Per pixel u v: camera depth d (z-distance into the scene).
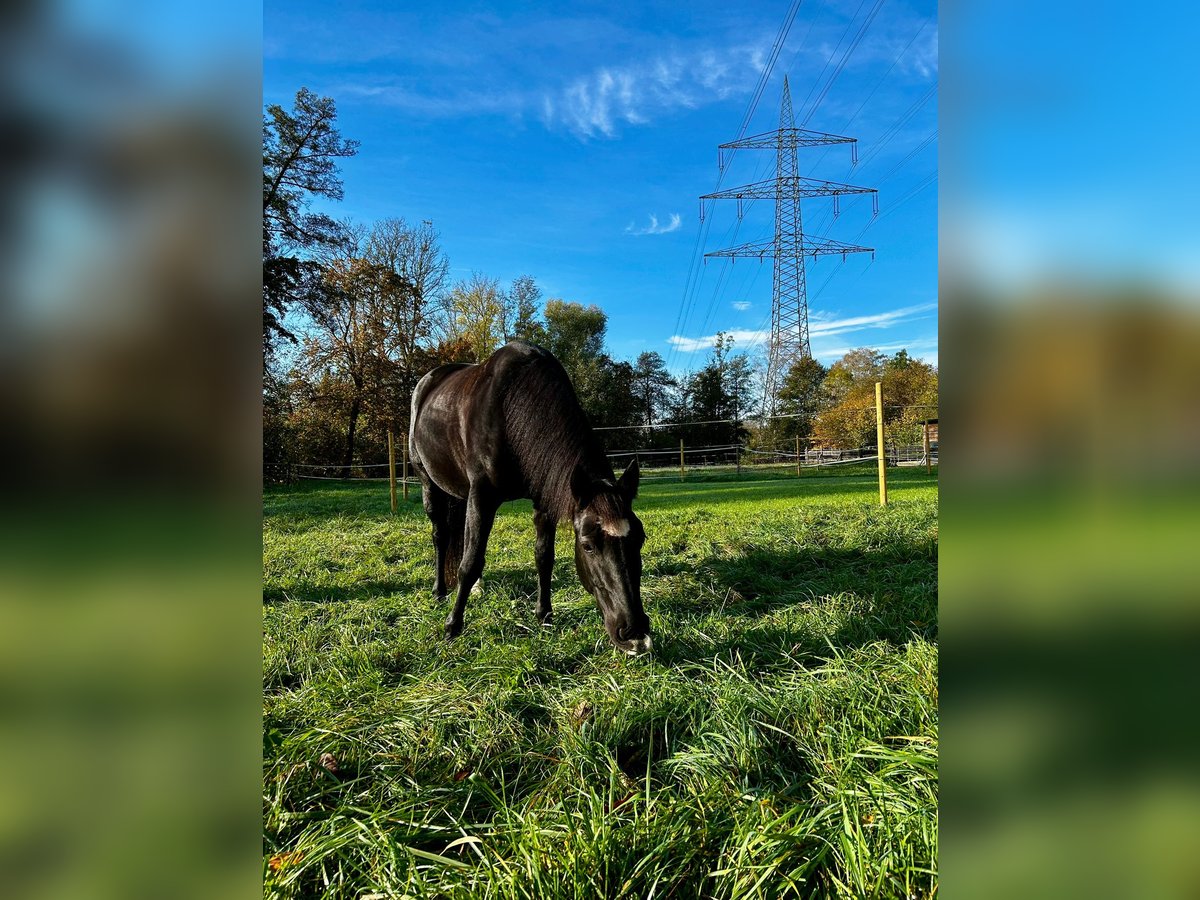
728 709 2.55
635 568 3.22
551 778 2.19
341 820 1.95
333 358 30.45
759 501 10.73
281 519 10.27
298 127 22.77
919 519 6.79
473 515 4.16
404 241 32.56
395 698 2.87
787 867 1.71
